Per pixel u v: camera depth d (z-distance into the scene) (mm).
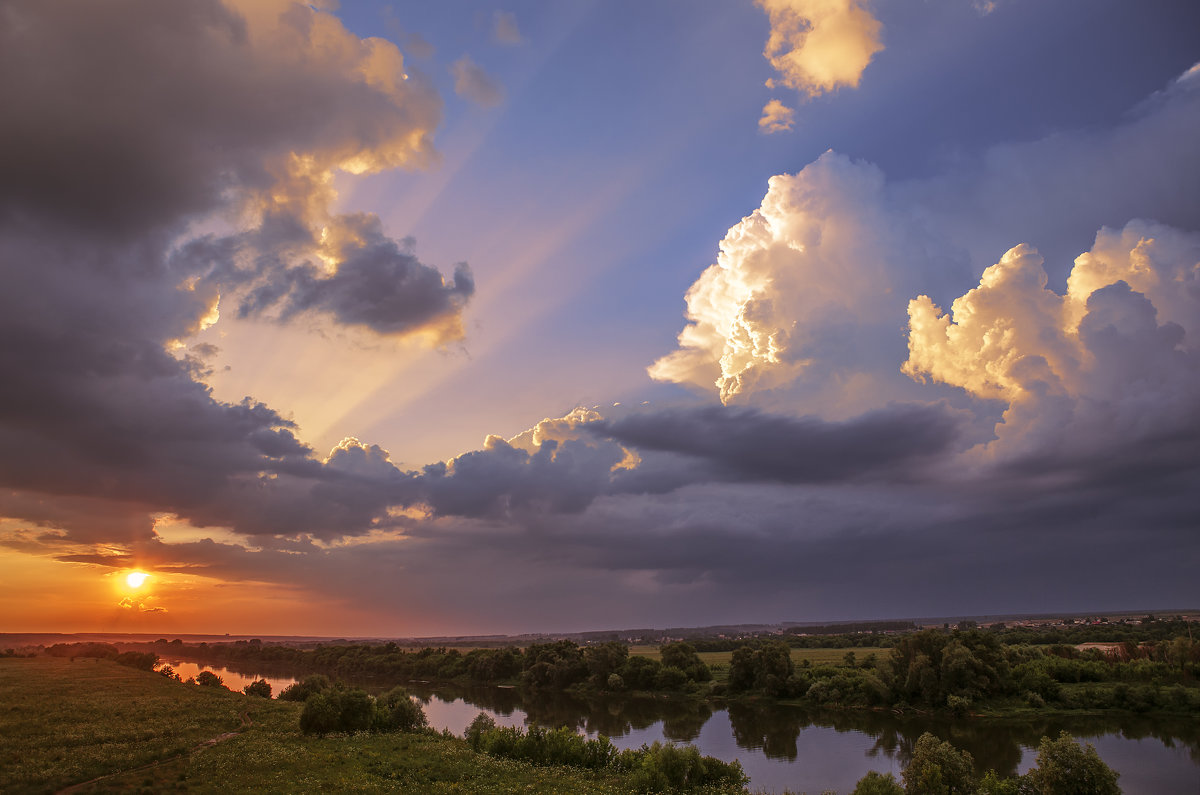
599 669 194625
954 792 51094
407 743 78688
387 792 55500
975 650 135375
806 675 163625
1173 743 95562
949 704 125375
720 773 66000
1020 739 103750
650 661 193750
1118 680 131000
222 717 94625
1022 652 160625
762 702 156375
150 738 75812
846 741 107938
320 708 84750
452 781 60719
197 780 57125
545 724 131125
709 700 165125
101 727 81250
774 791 74938
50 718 87688
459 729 123500
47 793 52375
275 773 60188
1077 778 49938
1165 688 119250
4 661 197625
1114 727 107562
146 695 119312
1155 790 73250
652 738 114312
